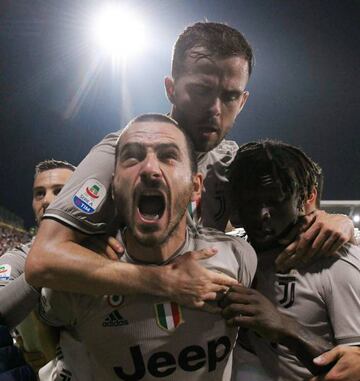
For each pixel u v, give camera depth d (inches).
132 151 62.7
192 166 66.6
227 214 88.4
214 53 72.5
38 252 61.7
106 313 62.6
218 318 64.7
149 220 61.6
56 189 115.5
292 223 71.9
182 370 64.2
